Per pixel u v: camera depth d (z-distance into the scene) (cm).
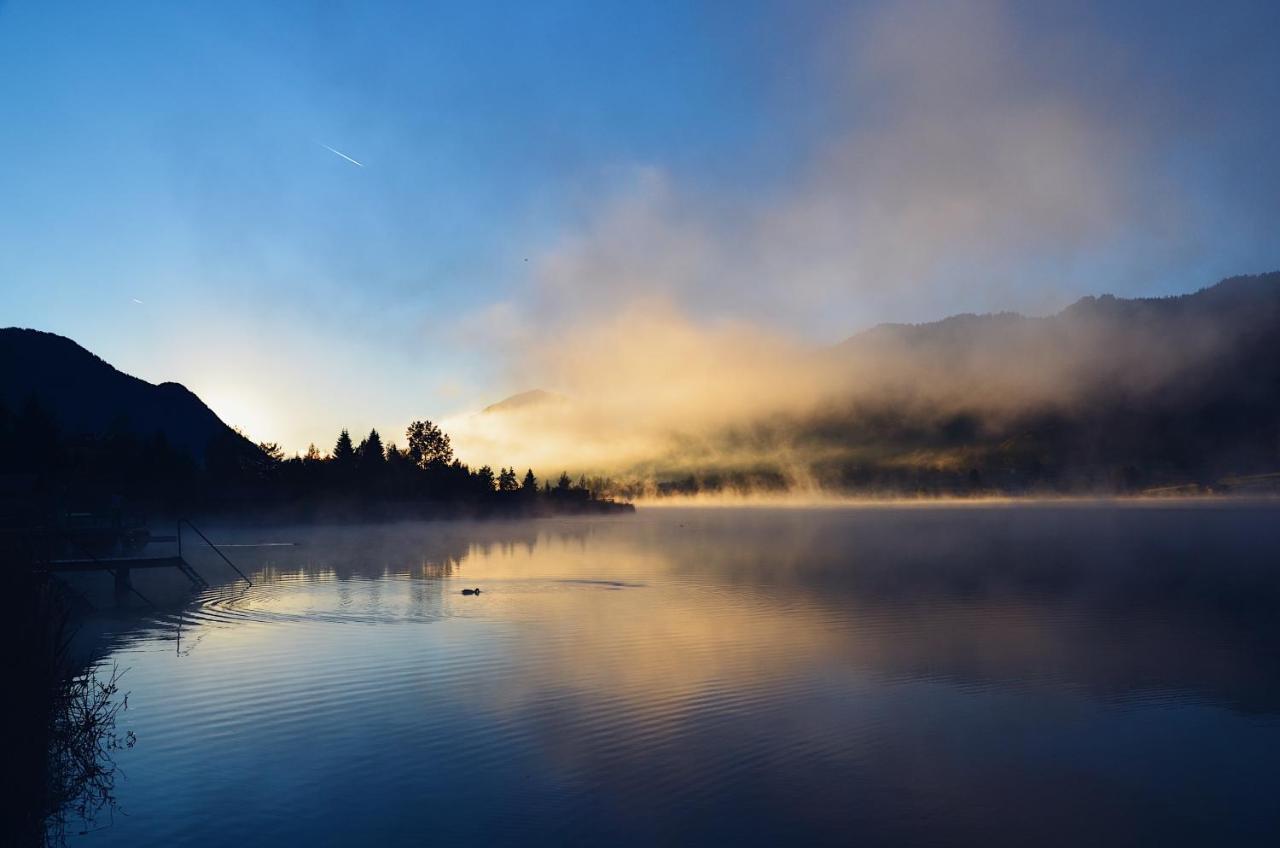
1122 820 1530
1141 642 3050
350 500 13788
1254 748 1892
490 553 7619
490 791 1599
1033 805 1583
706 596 4350
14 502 5066
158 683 2372
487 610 3797
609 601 4128
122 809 1510
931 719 2073
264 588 4644
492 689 2309
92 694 2223
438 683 2383
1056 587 4794
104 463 10744
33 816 1445
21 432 9569
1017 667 2630
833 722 2044
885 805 1570
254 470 13338
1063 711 2153
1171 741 1938
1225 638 3139
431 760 1764
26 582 1641
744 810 1531
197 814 1489
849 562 6662
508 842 1389
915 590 4638
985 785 1669
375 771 1697
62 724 1717
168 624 3378
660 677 2464
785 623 3438
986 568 6119
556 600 4169
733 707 2161
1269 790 1667
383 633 3175
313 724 1989
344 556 7031
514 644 2938
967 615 3684
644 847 1380
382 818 1474
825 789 1638
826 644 2973
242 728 1959
